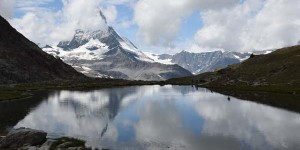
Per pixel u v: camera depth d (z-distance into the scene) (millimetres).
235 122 91125
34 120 95625
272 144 65062
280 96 161625
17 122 91688
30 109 120750
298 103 131250
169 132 78438
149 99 167625
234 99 157500
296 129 79375
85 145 64625
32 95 185625
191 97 177500
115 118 101375
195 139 70750
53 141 63219
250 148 62562
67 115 107000
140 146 64938
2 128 82312
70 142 63625
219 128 82562
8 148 59031
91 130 80875
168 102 151125
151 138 72062
